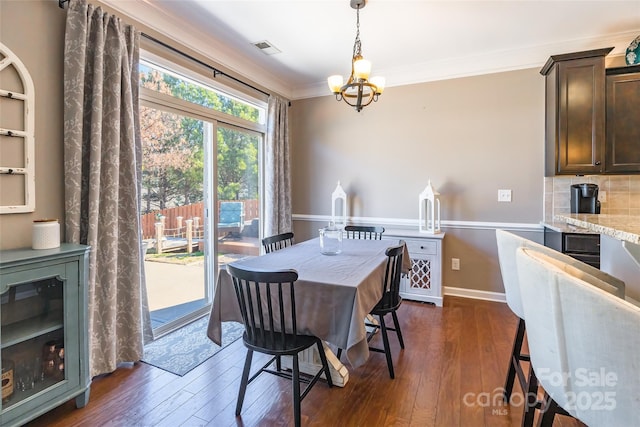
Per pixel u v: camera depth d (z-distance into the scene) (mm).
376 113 4102
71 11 1998
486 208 3629
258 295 1679
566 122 3020
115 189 2178
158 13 2598
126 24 2312
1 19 1774
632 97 2885
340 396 1965
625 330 759
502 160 3547
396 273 2314
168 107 2857
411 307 3434
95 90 2068
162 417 1787
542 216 3416
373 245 2869
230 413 1817
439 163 3814
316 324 1762
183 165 3076
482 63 3541
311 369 2146
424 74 3793
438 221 3725
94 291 2074
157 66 2715
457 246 3775
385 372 2217
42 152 1945
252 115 3971
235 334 2846
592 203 3059
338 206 4359
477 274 3701
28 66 1876
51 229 1823
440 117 3787
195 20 2762
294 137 4598
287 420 1764
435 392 1995
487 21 2787
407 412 1820
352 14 2664
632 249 1448
